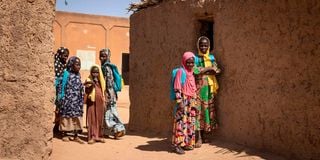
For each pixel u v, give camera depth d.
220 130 6.67
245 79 6.15
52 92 4.36
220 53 6.73
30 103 4.19
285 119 5.40
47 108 4.29
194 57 6.24
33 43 4.23
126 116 13.10
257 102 5.90
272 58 5.66
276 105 5.56
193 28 7.20
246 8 6.17
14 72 4.12
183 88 6.14
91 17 23.22
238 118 6.27
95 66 7.16
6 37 4.09
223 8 6.65
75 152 5.97
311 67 5.02
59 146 6.34
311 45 5.04
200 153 6.01
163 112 7.92
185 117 6.14
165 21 7.91
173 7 7.68
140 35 8.77
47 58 4.32
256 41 5.96
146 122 8.46
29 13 4.21
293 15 5.32
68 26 22.64
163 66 7.94
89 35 23.20
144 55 8.59
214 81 6.62
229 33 6.52
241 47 6.26
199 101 6.48
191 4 7.20
